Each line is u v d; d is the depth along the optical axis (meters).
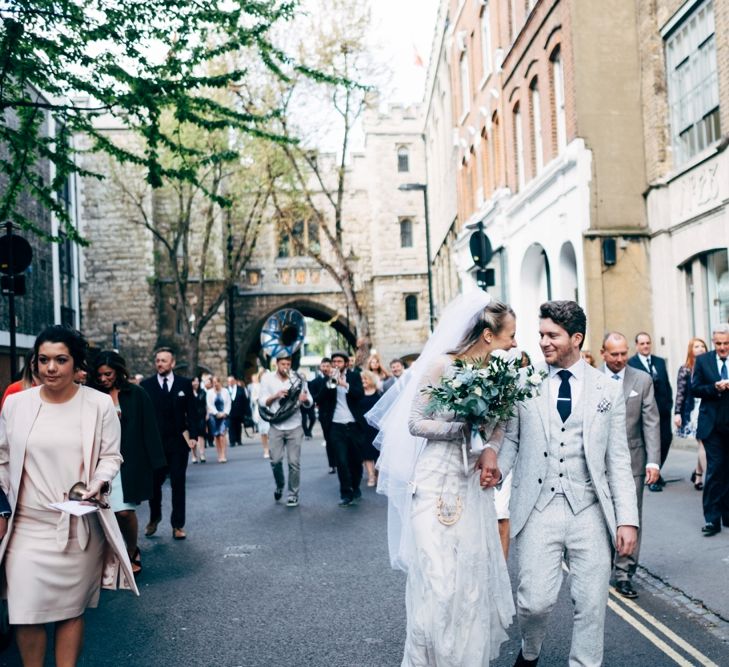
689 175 14.07
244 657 4.84
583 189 15.55
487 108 23.98
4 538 3.84
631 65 15.74
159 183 11.94
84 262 43.47
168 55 11.03
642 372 6.16
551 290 18.09
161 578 6.98
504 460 3.94
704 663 4.45
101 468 4.02
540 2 17.69
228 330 46.09
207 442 26.56
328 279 49.00
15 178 11.82
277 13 11.40
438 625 3.65
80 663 4.82
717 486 7.64
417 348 48.19
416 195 48.47
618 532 3.84
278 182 32.69
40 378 4.01
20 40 9.99
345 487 10.77
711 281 13.90
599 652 3.77
